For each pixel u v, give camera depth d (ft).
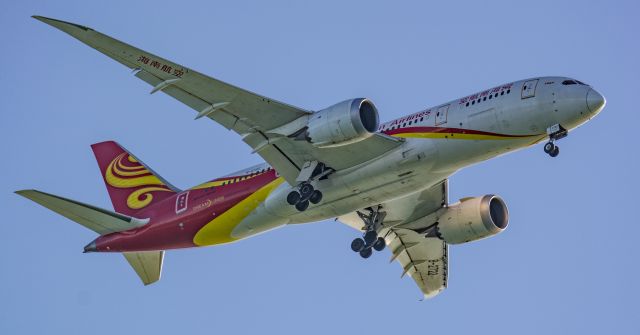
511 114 282.36
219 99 285.43
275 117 290.15
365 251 349.82
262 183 322.14
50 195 324.39
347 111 277.64
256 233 332.60
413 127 297.12
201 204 334.44
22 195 322.14
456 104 294.66
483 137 286.05
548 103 277.64
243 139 298.15
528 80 286.66
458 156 289.94
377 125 285.02
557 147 281.33
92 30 259.39
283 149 300.20
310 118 286.66
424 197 342.03
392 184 298.56
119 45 266.36
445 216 347.15
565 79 281.74
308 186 304.71
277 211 317.01
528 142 286.05
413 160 291.17
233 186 329.52
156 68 274.98
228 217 328.90
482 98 290.15
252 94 281.95
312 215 317.01
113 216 339.57
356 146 292.20
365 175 297.53
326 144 282.77
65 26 256.93
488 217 338.34
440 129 291.17
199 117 287.07
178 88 282.15
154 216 344.90
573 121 277.64
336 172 302.86
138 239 346.13
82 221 340.59
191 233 338.75
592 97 273.95
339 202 308.40
